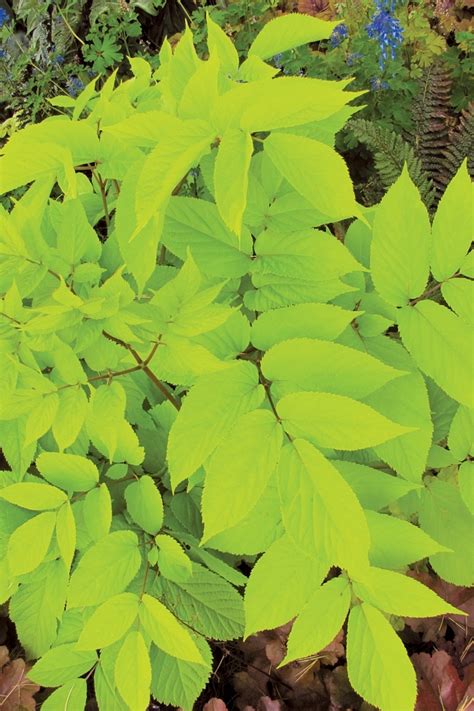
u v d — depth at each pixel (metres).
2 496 1.36
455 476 1.74
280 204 1.27
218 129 1.08
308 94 1.00
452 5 4.23
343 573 1.15
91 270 1.28
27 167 1.22
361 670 1.08
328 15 4.18
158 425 1.70
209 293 1.17
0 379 1.20
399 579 1.11
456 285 1.20
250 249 1.29
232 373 1.13
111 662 1.46
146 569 1.41
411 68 3.76
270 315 1.19
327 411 1.03
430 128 3.32
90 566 1.32
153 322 1.15
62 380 1.45
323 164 1.06
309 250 1.22
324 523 0.98
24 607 1.59
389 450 1.27
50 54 4.53
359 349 1.31
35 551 1.35
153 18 5.11
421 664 1.76
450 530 1.46
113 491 1.67
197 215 1.28
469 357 1.15
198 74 1.08
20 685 1.86
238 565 2.06
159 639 1.24
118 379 1.62
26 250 1.24
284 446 1.04
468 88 3.76
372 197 3.27
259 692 1.89
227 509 1.00
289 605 1.12
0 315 1.20
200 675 1.55
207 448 1.08
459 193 1.16
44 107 4.31
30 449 1.40
